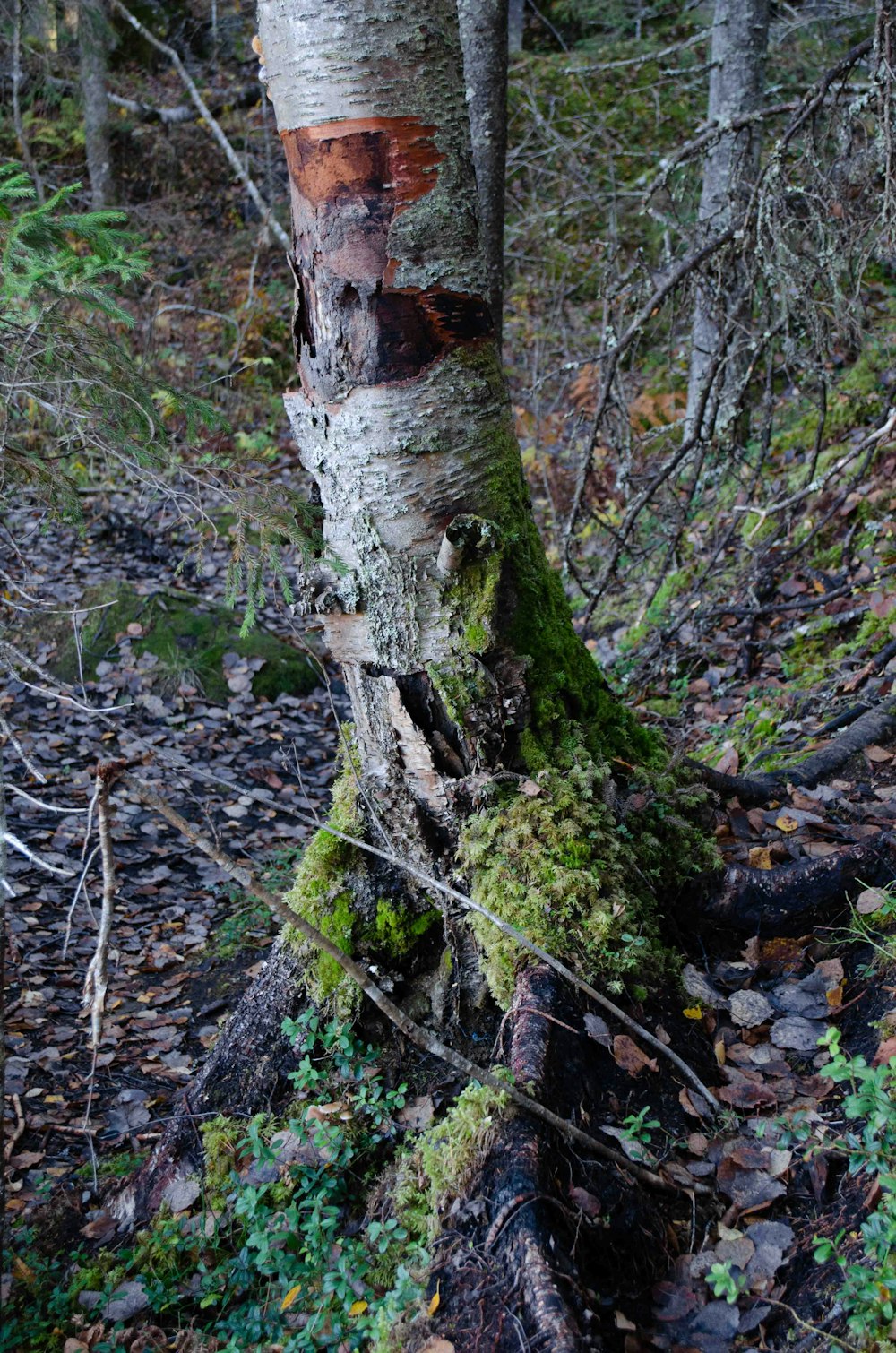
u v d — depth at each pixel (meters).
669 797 2.93
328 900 2.71
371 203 2.41
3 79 11.88
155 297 10.22
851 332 5.32
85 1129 2.93
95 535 7.43
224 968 3.98
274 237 12.23
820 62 9.11
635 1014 2.42
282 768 5.60
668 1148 2.20
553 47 14.38
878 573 4.78
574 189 10.10
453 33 2.46
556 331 9.40
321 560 2.62
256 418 9.95
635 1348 1.82
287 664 6.38
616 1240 1.97
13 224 2.41
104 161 11.95
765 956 2.75
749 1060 2.44
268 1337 2.21
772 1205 2.08
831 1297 1.80
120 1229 2.62
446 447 2.53
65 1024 3.59
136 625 6.29
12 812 4.78
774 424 6.63
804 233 4.50
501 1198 1.95
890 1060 2.07
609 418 5.18
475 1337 1.79
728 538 5.20
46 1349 2.29
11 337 2.37
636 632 5.78
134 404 2.59
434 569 2.56
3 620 3.53
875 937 2.64
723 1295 1.90
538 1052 2.21
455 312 2.51
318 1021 2.68
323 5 2.31
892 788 3.27
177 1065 3.42
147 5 14.19
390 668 2.62
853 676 4.13
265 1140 2.59
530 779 2.63
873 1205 1.90
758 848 2.98
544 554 2.85
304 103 2.38
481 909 2.38
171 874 4.62
